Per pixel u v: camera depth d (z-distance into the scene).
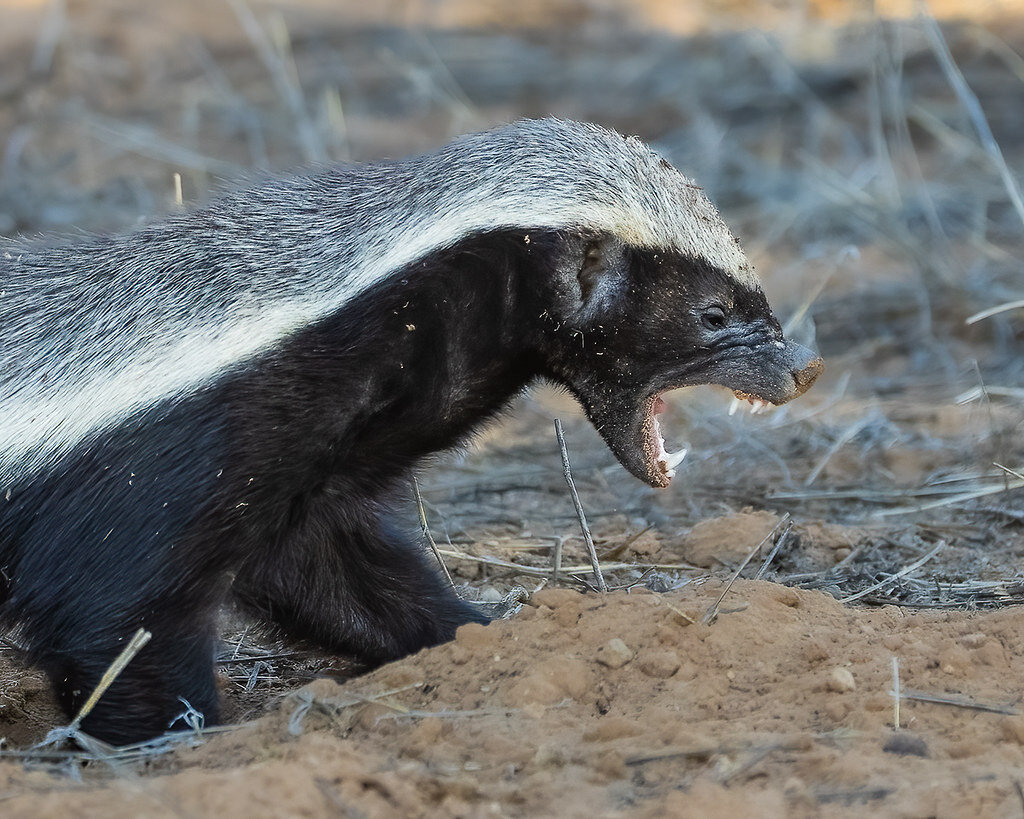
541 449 20.86
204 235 11.94
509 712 10.62
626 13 47.34
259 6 46.88
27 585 11.65
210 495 11.26
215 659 12.66
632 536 16.33
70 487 11.45
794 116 35.97
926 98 34.56
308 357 11.49
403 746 10.19
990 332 24.48
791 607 12.09
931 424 20.88
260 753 10.09
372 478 12.57
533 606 12.00
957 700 10.44
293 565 12.62
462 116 34.56
